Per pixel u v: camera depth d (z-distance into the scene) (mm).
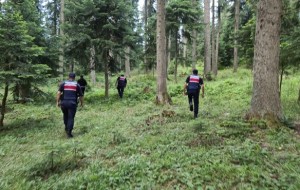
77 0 15789
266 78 7461
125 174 4750
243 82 17812
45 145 6793
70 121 7941
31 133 8492
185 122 8680
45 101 15172
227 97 14648
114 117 10602
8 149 6797
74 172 5027
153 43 22391
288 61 11758
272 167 4750
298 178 4293
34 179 4832
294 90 14867
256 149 5586
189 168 4852
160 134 7336
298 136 6457
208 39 22453
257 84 7617
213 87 17484
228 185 4230
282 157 5188
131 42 16562
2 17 8688
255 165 4855
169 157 5387
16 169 5363
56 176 4875
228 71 27625
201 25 20109
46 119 10844
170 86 18938
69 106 7965
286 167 4719
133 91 18141
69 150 6191
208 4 22469
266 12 7430
